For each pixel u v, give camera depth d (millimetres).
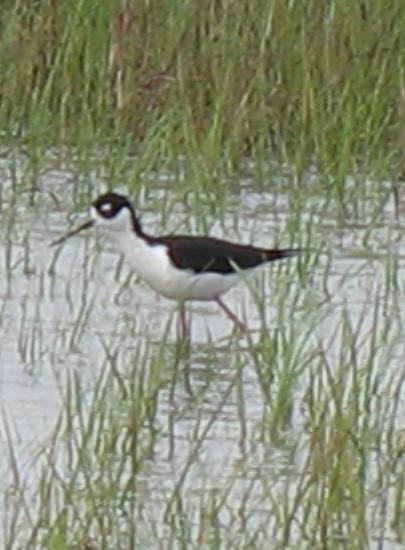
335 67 17812
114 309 14406
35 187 16734
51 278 14961
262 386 12516
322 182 17031
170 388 12891
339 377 12055
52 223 16188
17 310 14281
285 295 14047
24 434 11945
